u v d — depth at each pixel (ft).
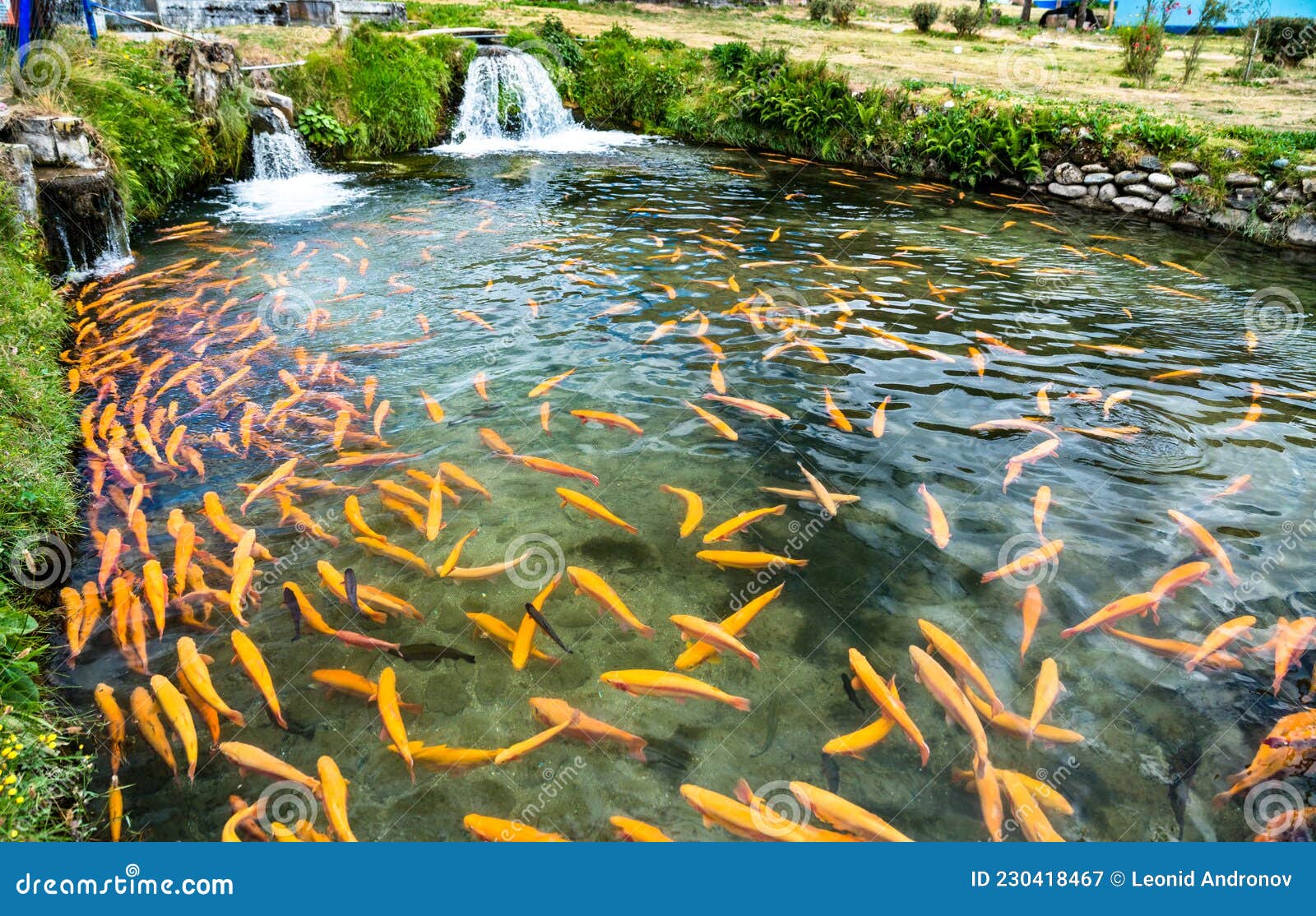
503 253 30.35
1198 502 15.93
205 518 15.02
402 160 46.85
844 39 77.97
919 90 50.52
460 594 13.37
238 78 40.65
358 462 16.75
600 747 10.62
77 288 25.88
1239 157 36.73
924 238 34.27
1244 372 21.88
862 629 12.85
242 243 30.78
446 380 20.53
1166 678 11.91
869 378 20.92
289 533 14.67
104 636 12.33
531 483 16.40
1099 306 26.84
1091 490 16.28
